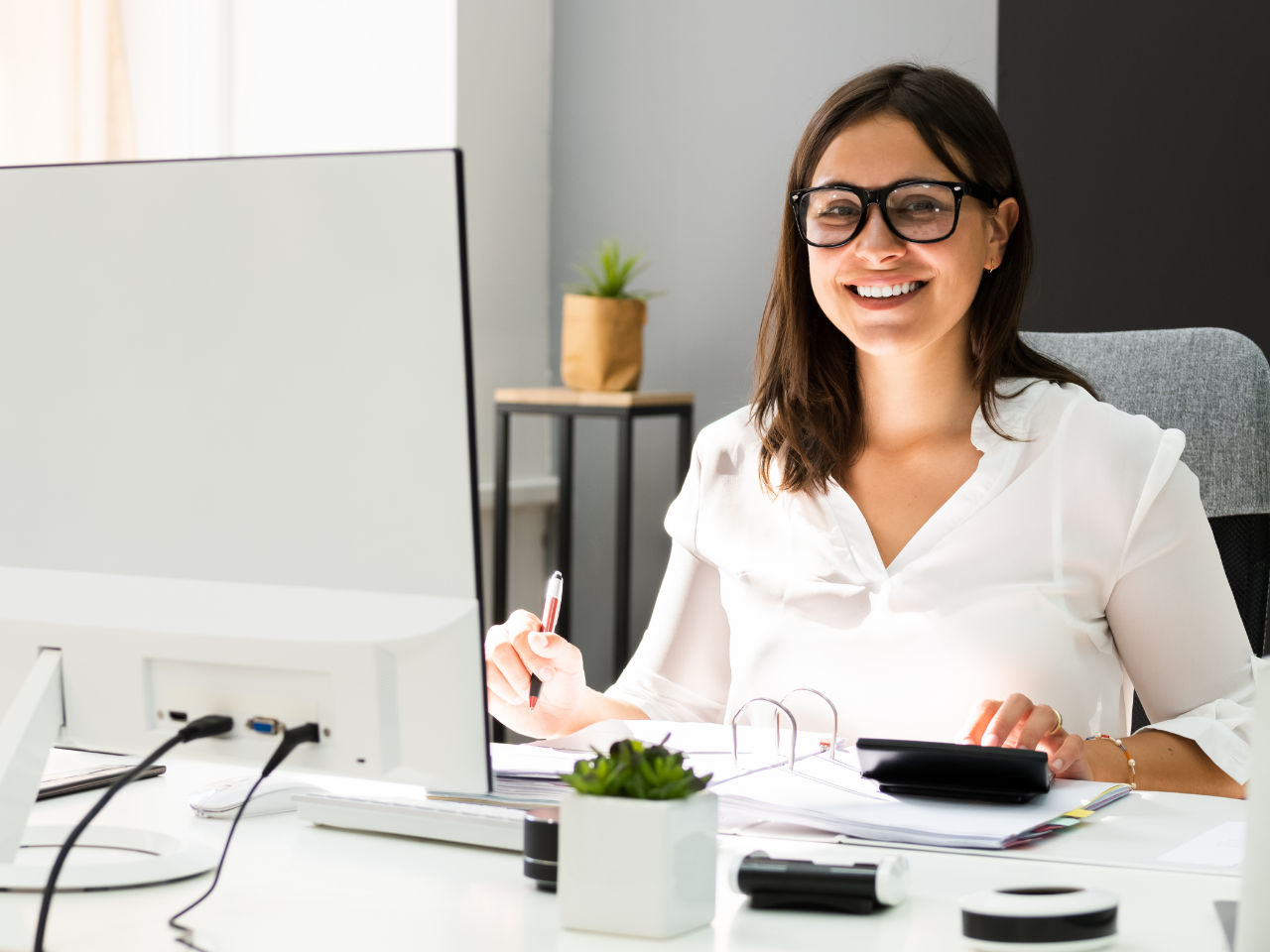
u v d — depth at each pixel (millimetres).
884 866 850
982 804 1092
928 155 1489
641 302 3352
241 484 901
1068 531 1500
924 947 779
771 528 1624
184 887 898
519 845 988
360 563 876
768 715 1533
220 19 3547
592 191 3713
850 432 1599
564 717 1424
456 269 836
